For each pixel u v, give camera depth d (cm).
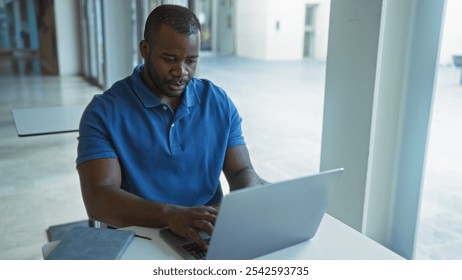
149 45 131
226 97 154
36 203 304
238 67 1180
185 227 108
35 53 1611
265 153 438
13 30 1708
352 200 204
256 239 98
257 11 1423
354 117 197
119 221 121
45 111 317
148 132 137
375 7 178
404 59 195
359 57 190
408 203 205
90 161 129
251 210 91
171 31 126
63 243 101
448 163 343
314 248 108
